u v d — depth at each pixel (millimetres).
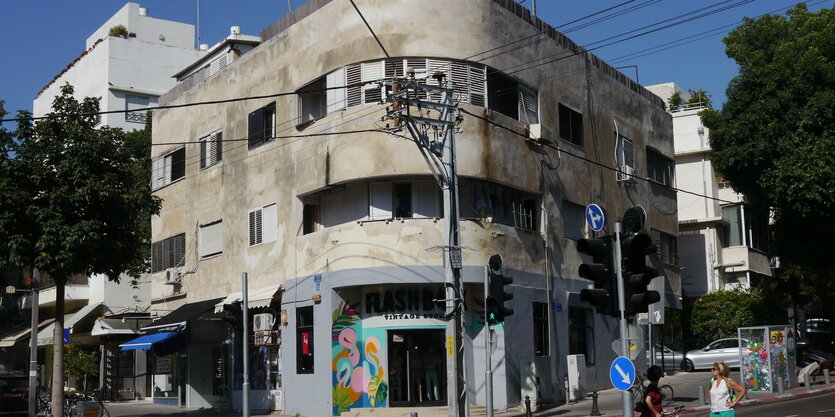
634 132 34500
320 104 26812
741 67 34594
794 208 32438
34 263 23922
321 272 25484
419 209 24906
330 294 25016
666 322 37000
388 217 24828
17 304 50375
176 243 34000
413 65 24797
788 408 22562
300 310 26469
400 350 24812
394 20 24969
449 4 25266
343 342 25000
